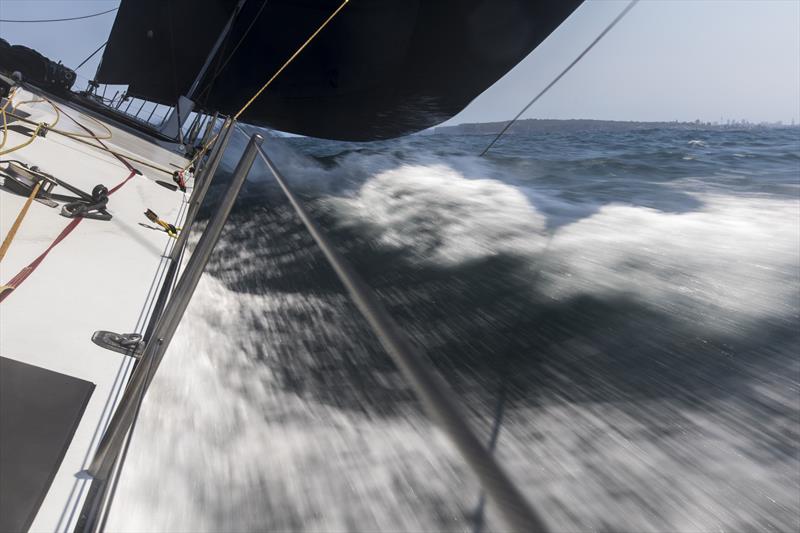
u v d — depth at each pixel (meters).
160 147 6.80
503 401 2.48
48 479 1.10
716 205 6.48
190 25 8.79
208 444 1.74
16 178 2.50
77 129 5.16
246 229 4.79
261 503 1.57
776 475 2.04
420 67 7.56
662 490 1.96
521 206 6.32
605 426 2.32
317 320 2.90
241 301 3.04
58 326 1.71
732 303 3.52
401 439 1.98
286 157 9.27
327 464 1.79
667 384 2.64
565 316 3.38
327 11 7.61
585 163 11.20
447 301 3.60
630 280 3.89
